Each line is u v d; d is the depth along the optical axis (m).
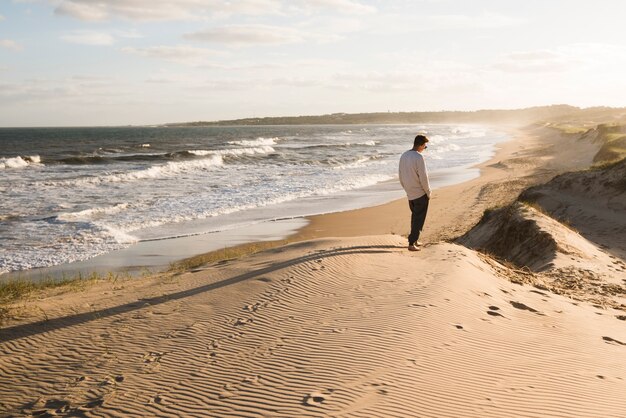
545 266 11.89
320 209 25.83
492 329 6.34
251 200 28.59
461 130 156.88
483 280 8.41
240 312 7.12
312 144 89.00
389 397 4.55
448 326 6.23
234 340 6.18
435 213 23.44
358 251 9.59
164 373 5.48
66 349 6.45
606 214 18.52
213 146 82.94
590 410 4.55
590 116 171.25
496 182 32.03
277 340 6.04
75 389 5.31
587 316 7.80
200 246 18.30
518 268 11.45
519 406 4.51
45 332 7.12
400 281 7.84
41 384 5.52
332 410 4.36
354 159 55.12
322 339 5.93
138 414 4.67
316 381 4.94
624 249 14.90
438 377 4.96
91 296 9.08
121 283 10.97
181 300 8.02
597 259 12.71
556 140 73.31
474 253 10.45
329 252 9.53
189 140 108.75
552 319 7.21
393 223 21.88
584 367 5.56
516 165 42.84
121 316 7.54
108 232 20.36
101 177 36.38
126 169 44.47
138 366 5.73
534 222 14.15
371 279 7.99
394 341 5.73
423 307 6.70
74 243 18.66
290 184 35.31
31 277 14.52
